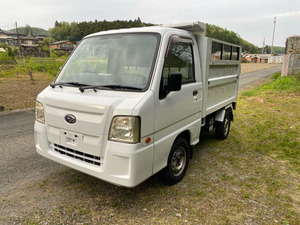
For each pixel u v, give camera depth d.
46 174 4.08
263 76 27.33
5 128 6.74
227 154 5.04
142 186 3.69
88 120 2.81
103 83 3.26
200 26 3.84
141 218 2.98
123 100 2.75
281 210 3.19
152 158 2.96
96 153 2.81
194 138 4.12
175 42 3.41
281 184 3.82
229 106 6.02
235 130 6.72
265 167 4.45
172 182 3.69
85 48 3.84
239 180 3.96
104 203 3.27
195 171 4.25
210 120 5.15
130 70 3.20
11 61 23.62
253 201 3.38
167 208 3.18
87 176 4.01
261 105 10.19
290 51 21.86
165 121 3.14
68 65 3.86
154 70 2.99
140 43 3.32
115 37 3.61
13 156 4.82
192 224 2.89
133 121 2.62
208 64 4.23
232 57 5.77
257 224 2.93
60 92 3.26
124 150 2.64
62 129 3.11
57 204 3.24
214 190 3.64
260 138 6.03
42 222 2.88
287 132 6.43
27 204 3.23
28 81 18.72
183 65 3.60
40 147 3.48
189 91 3.68
